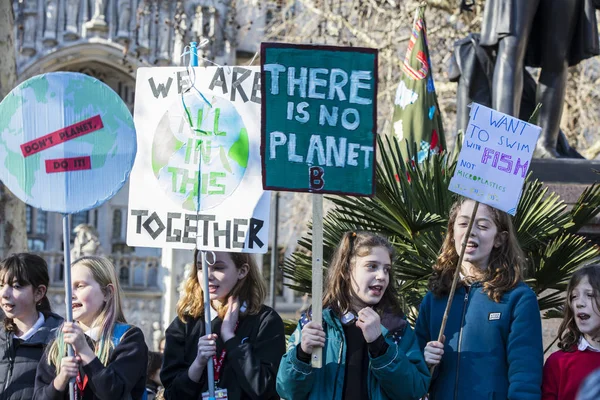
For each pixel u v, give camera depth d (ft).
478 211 26.40
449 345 25.90
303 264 35.14
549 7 43.73
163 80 28.84
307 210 108.47
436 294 26.73
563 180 41.14
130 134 27.20
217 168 28.32
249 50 146.92
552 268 32.91
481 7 82.28
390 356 23.91
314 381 24.79
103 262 27.35
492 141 26.45
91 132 27.14
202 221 28.25
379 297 25.03
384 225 33.68
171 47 147.33
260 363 26.89
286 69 25.94
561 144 45.34
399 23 89.20
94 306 26.96
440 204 33.91
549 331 40.16
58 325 28.89
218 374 27.30
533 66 45.44
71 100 27.12
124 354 26.48
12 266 28.40
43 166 27.02
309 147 25.84
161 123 28.73
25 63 145.89
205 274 26.94
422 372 24.86
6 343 28.35
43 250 151.64
